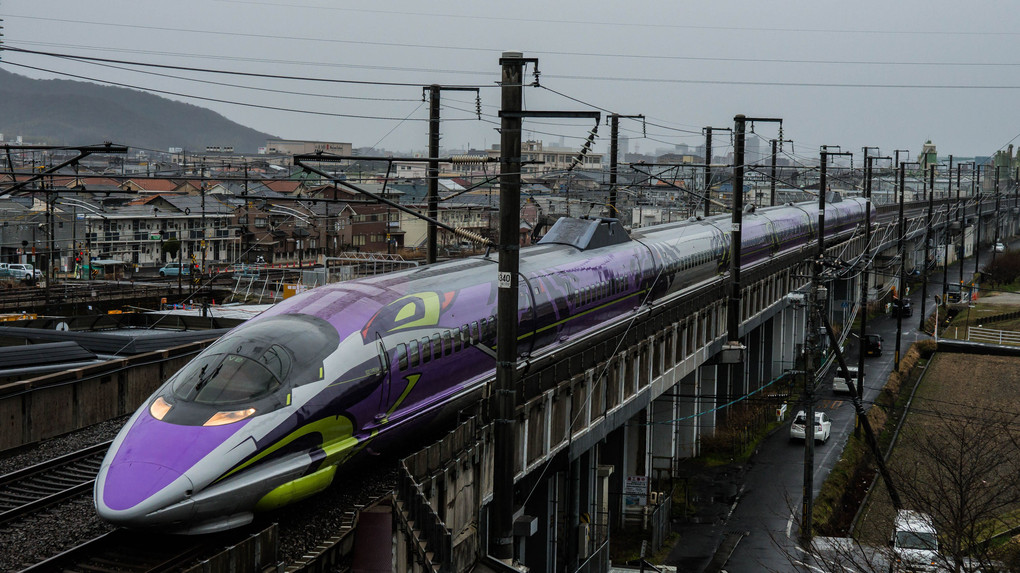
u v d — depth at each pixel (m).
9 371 27.67
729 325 39.94
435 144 29.92
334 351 19.38
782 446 50.00
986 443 36.59
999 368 68.31
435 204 30.14
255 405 17.59
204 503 16.44
